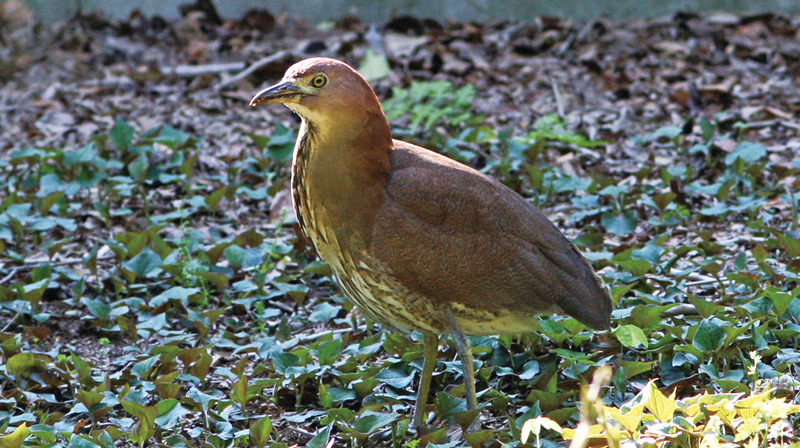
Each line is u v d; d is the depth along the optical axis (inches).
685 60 695.1
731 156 478.6
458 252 291.9
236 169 517.3
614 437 239.3
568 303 303.7
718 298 375.9
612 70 685.3
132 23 809.5
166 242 446.6
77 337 383.6
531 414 284.0
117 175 531.2
